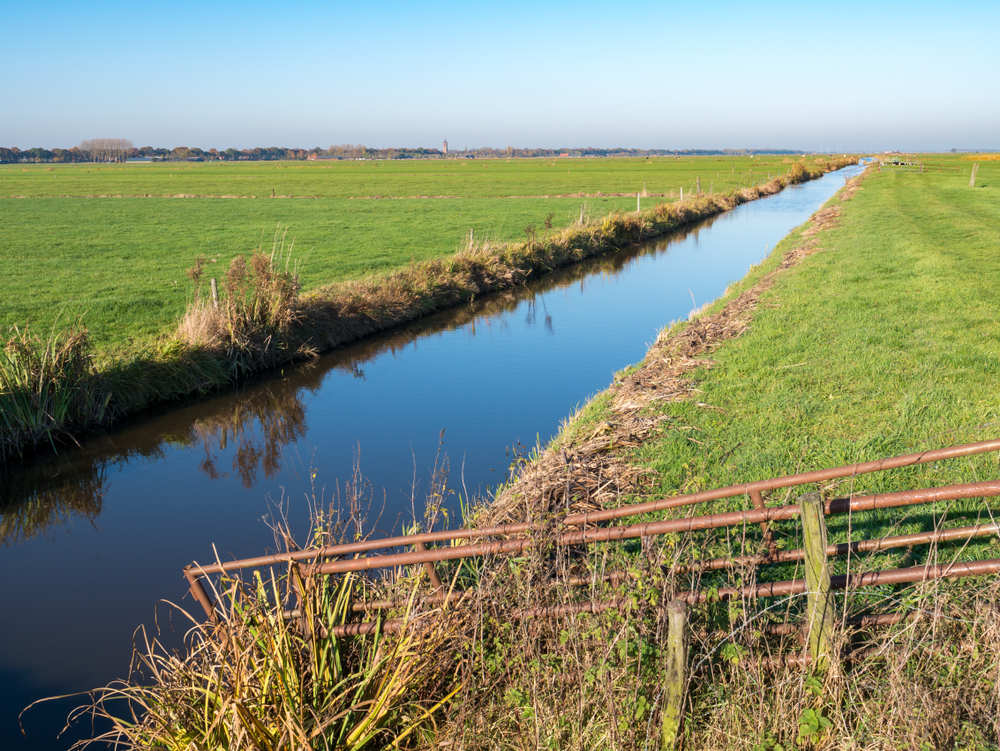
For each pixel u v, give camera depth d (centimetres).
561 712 334
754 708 319
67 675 511
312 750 314
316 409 1144
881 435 677
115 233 3462
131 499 842
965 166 9038
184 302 1759
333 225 3728
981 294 1324
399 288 1834
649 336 1583
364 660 388
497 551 400
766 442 692
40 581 650
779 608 400
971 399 760
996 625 325
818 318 1231
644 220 3541
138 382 1144
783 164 12081
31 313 1608
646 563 388
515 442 943
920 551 454
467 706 354
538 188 6431
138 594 623
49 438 991
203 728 340
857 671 328
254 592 452
